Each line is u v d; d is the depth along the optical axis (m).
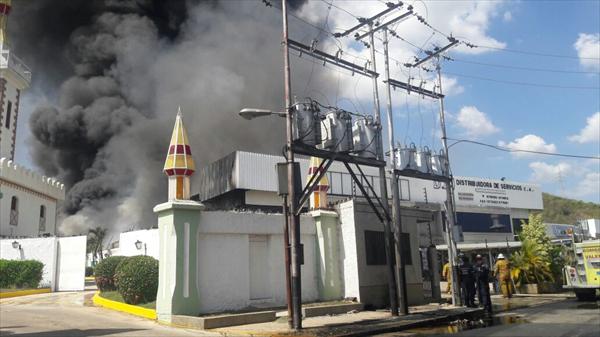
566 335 9.96
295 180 12.30
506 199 47.22
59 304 17.89
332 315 14.38
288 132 12.56
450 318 14.17
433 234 20.56
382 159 15.45
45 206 37.03
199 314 13.03
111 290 19.06
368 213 17.19
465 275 17.09
